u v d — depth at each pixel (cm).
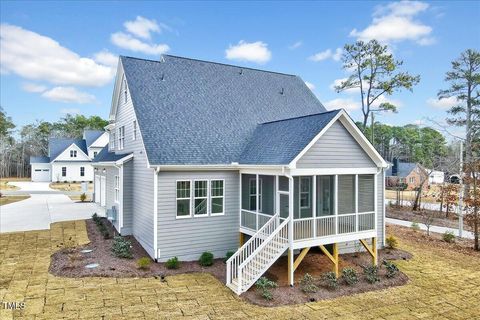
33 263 1331
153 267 1315
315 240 1237
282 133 1470
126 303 992
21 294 1034
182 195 1435
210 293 1090
